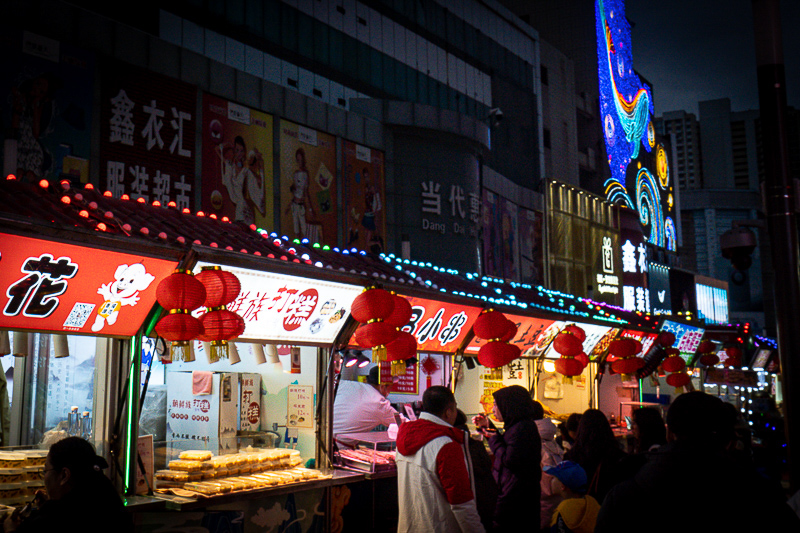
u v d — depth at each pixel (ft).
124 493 15.39
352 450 21.29
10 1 23.68
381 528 20.61
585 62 84.38
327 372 19.93
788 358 17.70
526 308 27.81
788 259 17.97
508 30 62.59
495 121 55.06
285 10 37.99
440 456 14.20
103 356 15.94
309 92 39.04
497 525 16.10
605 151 83.56
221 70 31.12
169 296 13.87
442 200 42.19
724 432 8.34
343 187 37.09
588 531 12.63
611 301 70.13
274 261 16.76
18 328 13.39
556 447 19.88
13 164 15.65
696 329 47.88
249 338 17.83
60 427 16.78
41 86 24.26
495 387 32.01
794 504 11.09
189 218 18.34
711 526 7.83
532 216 60.08
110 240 13.41
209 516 16.30
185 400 19.56
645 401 43.16
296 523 18.21
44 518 9.83
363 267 21.49
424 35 50.42
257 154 32.45
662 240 99.04
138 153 27.25
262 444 19.85
